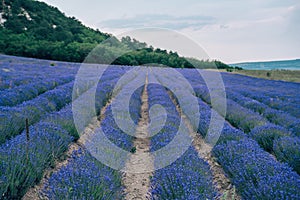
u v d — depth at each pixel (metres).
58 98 9.47
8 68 21.52
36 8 74.31
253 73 37.75
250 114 8.55
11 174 3.31
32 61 34.72
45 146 4.50
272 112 9.25
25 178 3.58
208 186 3.63
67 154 5.31
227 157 4.85
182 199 3.18
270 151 6.12
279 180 3.53
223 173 4.86
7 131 5.31
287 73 37.53
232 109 9.59
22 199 3.53
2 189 3.11
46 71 21.92
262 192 3.40
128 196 4.12
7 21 62.62
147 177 4.83
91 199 3.09
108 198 3.26
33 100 8.41
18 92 9.45
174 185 3.51
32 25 63.31
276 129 6.51
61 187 3.23
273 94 14.46
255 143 5.64
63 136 5.35
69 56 40.94
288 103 11.33
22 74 16.67
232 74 34.88
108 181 3.63
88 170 3.70
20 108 6.80
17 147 4.03
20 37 50.34
